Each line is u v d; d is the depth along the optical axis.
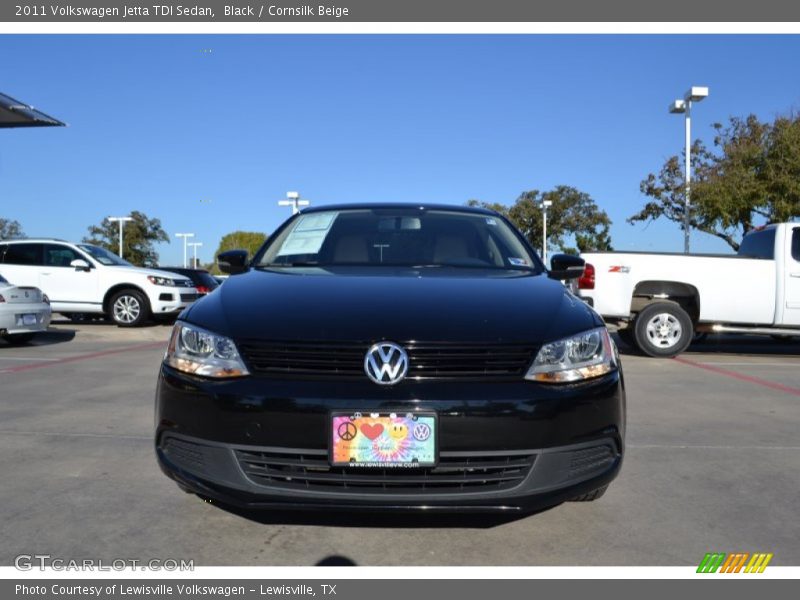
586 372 2.73
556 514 3.19
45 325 9.89
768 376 7.43
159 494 3.40
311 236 4.17
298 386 2.57
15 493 3.41
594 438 2.67
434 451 2.50
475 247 4.02
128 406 5.46
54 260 13.01
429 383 2.57
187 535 2.92
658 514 3.21
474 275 3.53
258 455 2.59
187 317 2.93
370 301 2.93
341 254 3.95
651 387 6.66
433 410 2.51
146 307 12.92
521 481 2.58
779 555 2.79
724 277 8.80
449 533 2.96
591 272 8.89
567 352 2.72
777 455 4.21
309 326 2.70
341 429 2.51
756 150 18.47
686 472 3.85
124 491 3.44
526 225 41.47
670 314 8.88
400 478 2.53
